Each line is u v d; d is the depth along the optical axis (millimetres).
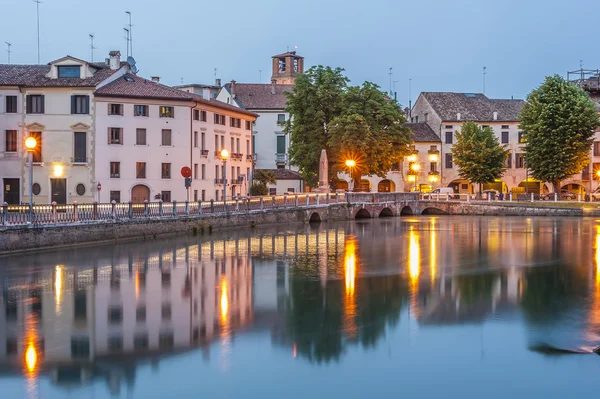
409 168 106500
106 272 35531
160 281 33531
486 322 25797
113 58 75062
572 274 36156
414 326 25250
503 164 100062
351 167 78562
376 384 19531
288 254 43938
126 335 23750
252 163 92062
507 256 43625
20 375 19891
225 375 20047
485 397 18719
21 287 31469
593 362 21250
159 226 49781
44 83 69562
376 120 81500
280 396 18625
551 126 91812
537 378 20000
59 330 24312
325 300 29453
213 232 55906
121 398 18328
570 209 85500
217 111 81000
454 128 109375
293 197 69250
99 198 69625
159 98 72000
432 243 51594
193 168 74875
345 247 48312
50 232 41125
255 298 29781
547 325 25328
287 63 140375
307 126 80500
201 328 24734
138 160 71438
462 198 100688
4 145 69688
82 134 69812
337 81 81938
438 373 20359
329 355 21828
